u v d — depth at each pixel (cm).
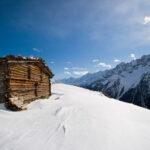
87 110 880
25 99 988
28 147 417
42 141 464
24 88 986
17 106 791
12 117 652
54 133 532
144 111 1198
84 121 684
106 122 698
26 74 1024
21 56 939
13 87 848
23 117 676
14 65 862
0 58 808
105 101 1494
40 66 1278
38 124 607
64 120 680
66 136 516
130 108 1256
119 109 1080
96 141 500
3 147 402
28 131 526
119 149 464
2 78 852
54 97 1561
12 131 510
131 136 577
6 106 782
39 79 1286
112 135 560
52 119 684
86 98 1473
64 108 889
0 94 855
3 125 548
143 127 715
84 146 460
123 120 777
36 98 1181
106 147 467
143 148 488
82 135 535
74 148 443
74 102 1114
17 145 420
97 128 612
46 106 951
